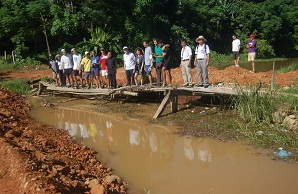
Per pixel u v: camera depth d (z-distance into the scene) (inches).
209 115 403.5
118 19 1083.3
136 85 478.9
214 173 264.5
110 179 245.4
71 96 583.2
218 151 305.3
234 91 389.4
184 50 442.0
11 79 725.3
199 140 333.1
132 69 494.9
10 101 497.4
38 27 974.4
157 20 1275.8
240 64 1222.9
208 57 420.2
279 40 1632.6
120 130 386.0
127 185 250.5
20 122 373.4
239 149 304.5
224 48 1615.4
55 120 438.6
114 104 505.0
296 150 291.7
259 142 313.9
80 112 474.0
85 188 216.1
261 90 390.6
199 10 1512.1
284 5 1658.5
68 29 983.0
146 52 479.8
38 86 646.5
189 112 425.4
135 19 1152.8
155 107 469.4
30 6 944.3
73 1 1024.9
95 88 535.5
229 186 241.9
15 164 218.5
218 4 1642.5
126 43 1094.4
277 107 351.9
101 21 1008.9
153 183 252.7
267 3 1592.0
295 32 1654.8
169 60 452.1
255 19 1577.3
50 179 203.3
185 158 297.6
